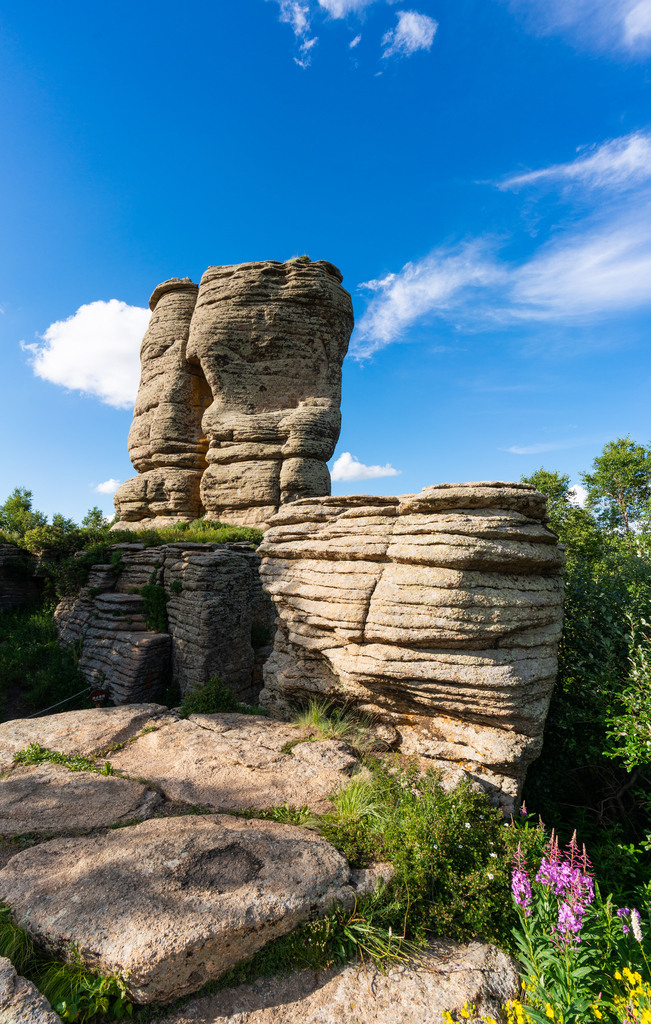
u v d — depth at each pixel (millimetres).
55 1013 3059
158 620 17969
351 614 7812
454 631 6918
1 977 3305
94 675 17750
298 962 3771
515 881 4117
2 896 4000
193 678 15625
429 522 7555
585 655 9414
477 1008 3541
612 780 9023
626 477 34156
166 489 30594
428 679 7098
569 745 8867
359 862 4766
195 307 31250
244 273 30109
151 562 19391
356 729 7852
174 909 3705
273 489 27938
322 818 5320
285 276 30375
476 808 5633
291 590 9242
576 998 3385
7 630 22547
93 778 6164
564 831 8273
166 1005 3387
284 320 29891
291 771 6348
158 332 33344
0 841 4938
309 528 9250
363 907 4238
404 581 7500
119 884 3982
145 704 8875
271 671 9602
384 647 7555
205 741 7234
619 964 3943
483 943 4273
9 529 37625
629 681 8555
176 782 6082
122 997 3309
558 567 7980
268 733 7621
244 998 3484
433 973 3840
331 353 30906
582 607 9773
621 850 7070
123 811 5430
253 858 4418
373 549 7984
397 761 6934
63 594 23422
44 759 6688
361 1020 3365
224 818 5277
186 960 3379
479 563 7133
